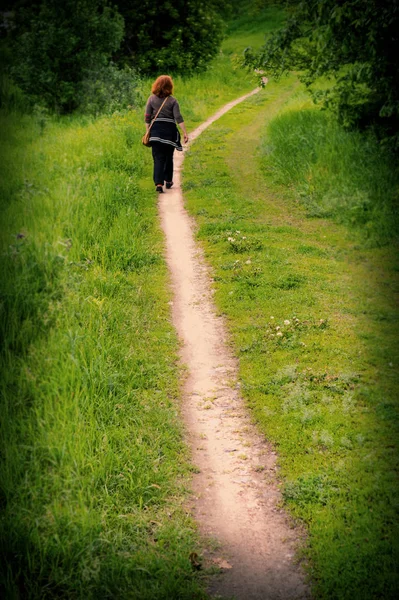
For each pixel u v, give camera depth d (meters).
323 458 4.97
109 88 19.72
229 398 5.93
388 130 13.66
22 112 18.66
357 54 12.64
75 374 5.53
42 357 5.71
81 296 7.21
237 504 4.64
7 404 5.03
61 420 4.99
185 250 9.62
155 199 11.98
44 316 6.45
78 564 3.93
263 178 13.44
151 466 4.90
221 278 8.45
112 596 3.80
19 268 7.25
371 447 5.05
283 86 25.81
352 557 4.00
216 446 5.27
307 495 4.59
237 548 4.26
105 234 9.32
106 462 4.75
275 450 5.18
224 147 16.19
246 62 13.62
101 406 5.35
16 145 14.56
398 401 5.62
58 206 9.74
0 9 22.80
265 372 6.25
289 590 3.93
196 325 7.33
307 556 4.14
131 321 7.07
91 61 19.80
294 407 5.62
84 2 19.52
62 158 13.20
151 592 3.83
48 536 4.07
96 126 16.69
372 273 8.80
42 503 4.34
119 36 20.33
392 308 7.63
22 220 9.04
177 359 6.57
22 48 19.39
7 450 4.59
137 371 6.16
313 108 17.78
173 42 26.28
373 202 11.25
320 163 13.05
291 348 6.66
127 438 5.13
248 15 40.91
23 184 10.97
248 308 7.61
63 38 19.11
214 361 6.58
